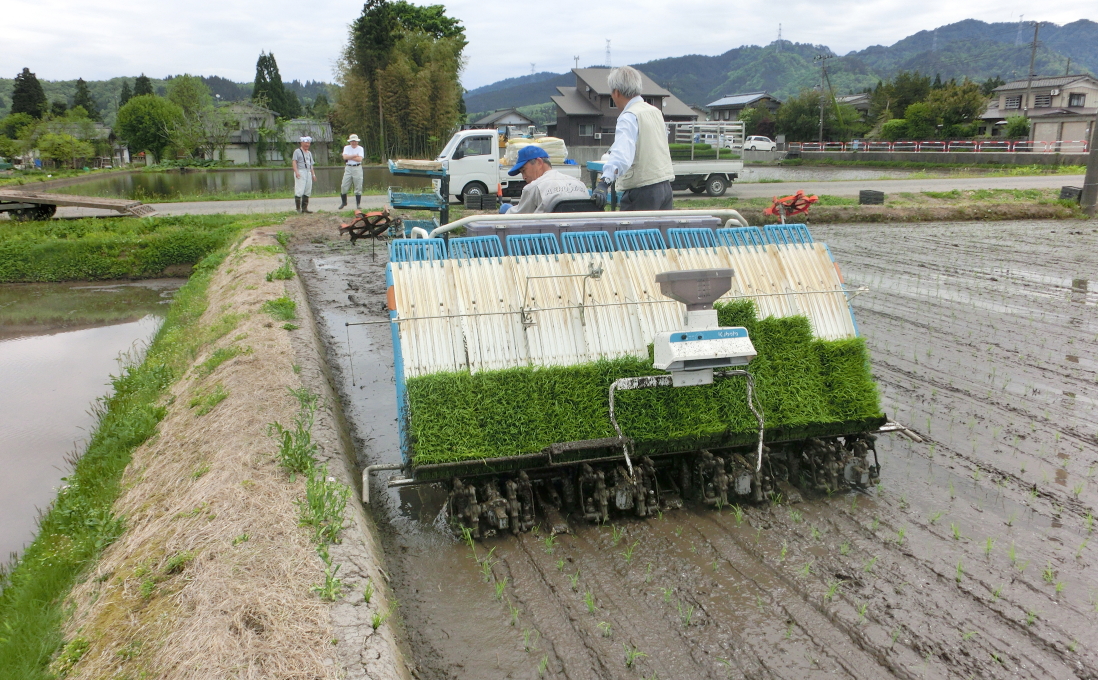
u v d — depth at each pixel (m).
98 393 7.73
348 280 11.50
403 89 53.75
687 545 3.95
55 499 5.15
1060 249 13.70
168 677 2.59
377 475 5.01
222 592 3.00
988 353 7.25
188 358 7.17
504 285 4.31
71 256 13.98
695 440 4.17
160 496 4.18
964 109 54.25
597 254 4.53
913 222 18.14
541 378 4.04
